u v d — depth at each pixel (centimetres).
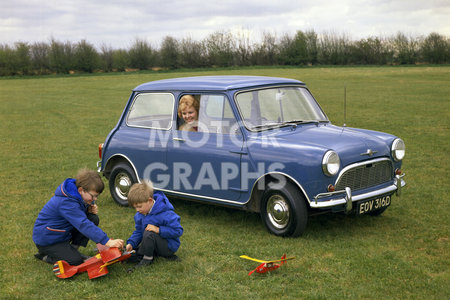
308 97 622
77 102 2573
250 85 573
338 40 6519
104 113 2044
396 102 2111
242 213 627
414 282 407
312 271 433
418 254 473
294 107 593
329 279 416
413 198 680
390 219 590
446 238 520
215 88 567
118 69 6469
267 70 5591
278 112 576
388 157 552
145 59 6475
